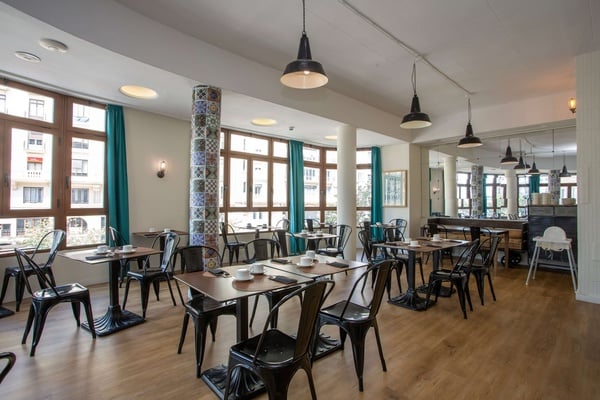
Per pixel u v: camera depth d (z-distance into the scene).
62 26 2.63
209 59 3.71
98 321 3.02
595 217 3.78
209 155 3.96
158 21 3.25
